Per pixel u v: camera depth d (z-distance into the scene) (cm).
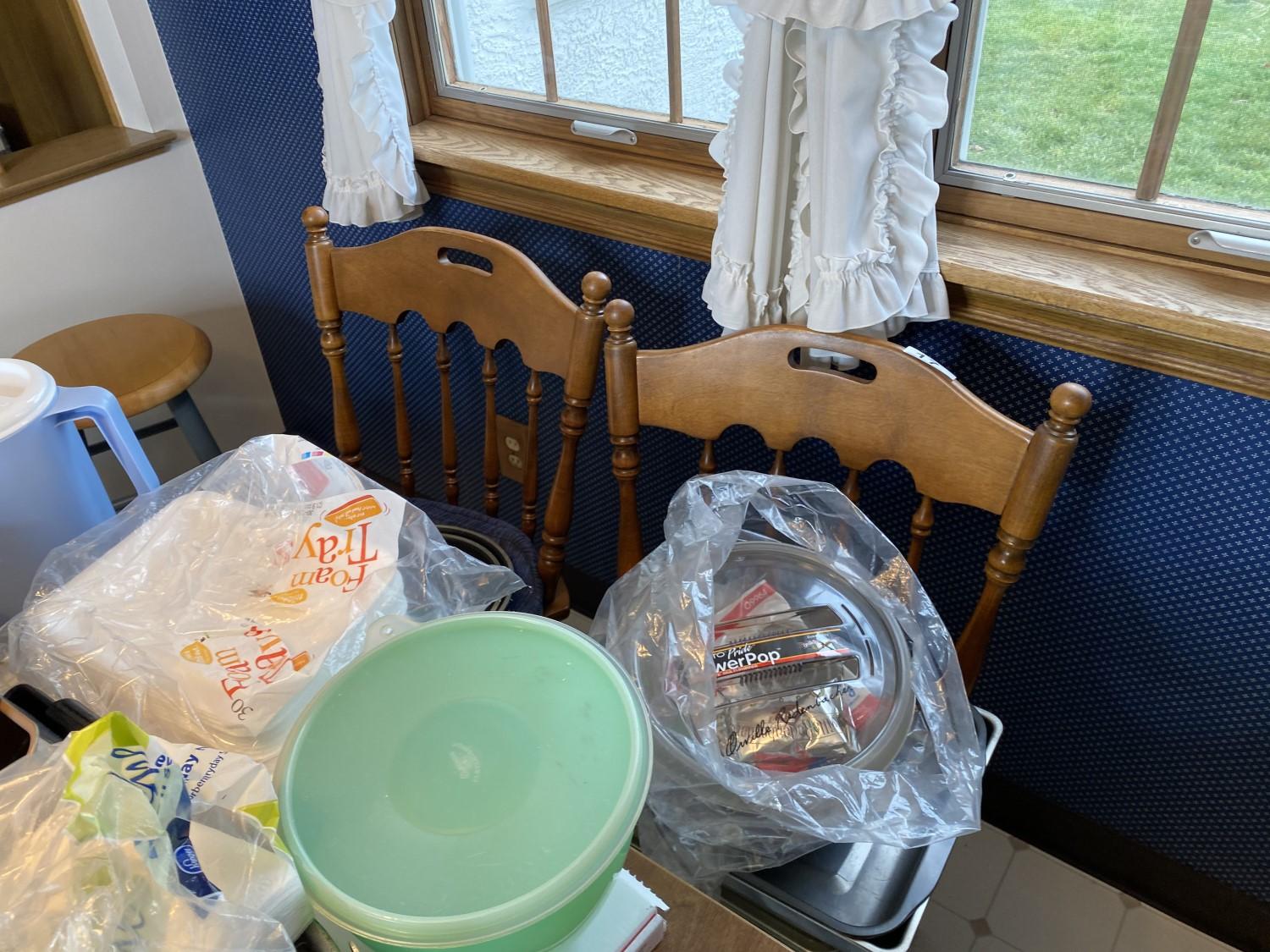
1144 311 95
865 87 91
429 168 146
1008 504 90
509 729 53
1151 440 108
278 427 230
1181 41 93
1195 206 100
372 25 127
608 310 100
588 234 140
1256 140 94
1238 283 99
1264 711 118
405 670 56
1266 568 108
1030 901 144
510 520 193
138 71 179
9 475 79
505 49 142
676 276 135
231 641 72
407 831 48
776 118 98
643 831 76
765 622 83
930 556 135
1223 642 116
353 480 89
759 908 74
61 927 48
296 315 200
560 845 47
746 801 72
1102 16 95
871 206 98
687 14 121
